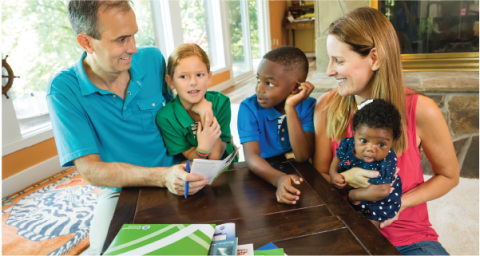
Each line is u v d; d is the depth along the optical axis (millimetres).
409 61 2709
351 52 898
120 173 1063
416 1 2596
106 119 1224
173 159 1421
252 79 5840
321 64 3152
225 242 699
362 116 869
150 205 940
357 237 732
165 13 3871
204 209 895
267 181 1008
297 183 939
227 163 979
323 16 3020
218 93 1400
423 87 2211
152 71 1359
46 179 2590
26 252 1698
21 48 2535
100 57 1089
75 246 1728
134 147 1303
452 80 2262
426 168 2320
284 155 1198
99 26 1021
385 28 889
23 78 2568
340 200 881
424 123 978
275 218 826
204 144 1176
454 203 1863
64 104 1126
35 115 2670
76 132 1117
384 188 887
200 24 4605
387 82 922
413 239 1003
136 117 1286
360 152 896
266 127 1177
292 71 1021
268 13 6496
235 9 5465
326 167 1156
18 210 2137
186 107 1270
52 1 2717
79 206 2143
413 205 1005
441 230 1636
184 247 683
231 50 5480
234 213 864
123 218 882
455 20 2531
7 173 2377
